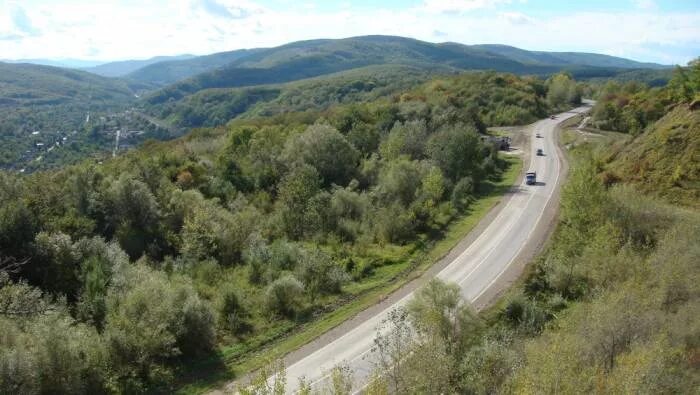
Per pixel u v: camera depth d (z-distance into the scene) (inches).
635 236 1646.2
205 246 1712.6
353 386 1011.9
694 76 2426.2
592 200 1690.5
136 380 1013.8
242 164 2632.9
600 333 920.9
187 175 2279.8
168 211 1882.4
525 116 4758.9
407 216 2041.1
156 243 1738.4
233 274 1598.2
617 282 1277.1
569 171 2918.3
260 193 2359.7
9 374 854.5
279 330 1289.4
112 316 1107.3
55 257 1358.3
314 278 1546.5
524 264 1667.1
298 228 2005.4
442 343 946.1
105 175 2020.2
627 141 2522.1
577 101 6289.4
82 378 949.2
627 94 4766.2
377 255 1803.6
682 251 1310.3
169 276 1515.7
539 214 2159.2
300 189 2124.8
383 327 1284.4
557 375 708.0
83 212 1737.2
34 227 1407.5
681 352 888.9
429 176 2308.1
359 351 1175.6
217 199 2101.4
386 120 3457.2
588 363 830.5
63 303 1200.8
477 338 1100.5
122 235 1688.0
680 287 1171.3
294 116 4082.2
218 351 1176.2
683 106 2347.4
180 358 1122.7
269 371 753.0
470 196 2461.9
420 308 1146.0
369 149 3097.9
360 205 2180.1
